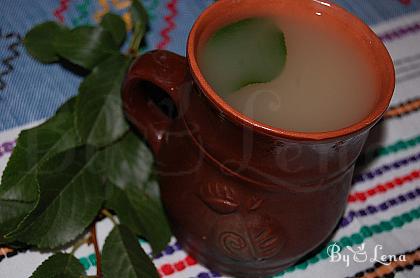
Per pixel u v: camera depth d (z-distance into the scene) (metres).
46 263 0.32
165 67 0.31
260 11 0.33
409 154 0.41
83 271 0.33
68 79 0.41
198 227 0.32
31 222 0.32
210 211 0.31
